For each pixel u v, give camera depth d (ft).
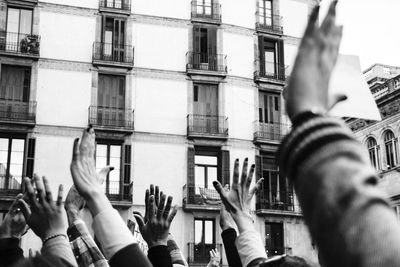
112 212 8.32
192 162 97.96
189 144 99.09
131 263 7.65
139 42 101.19
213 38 105.29
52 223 9.88
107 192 93.56
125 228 8.17
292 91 4.02
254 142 102.73
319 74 4.05
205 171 99.91
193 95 101.96
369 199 3.29
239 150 101.45
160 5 103.60
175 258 16.63
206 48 104.73
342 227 3.27
